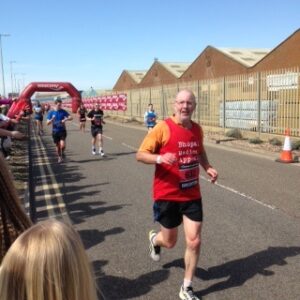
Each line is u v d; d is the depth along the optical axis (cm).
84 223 804
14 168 1434
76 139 2638
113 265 598
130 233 739
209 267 584
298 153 1677
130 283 542
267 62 3394
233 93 2497
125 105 4991
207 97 2833
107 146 2173
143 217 838
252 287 525
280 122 2103
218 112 2691
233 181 1174
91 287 171
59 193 1064
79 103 2466
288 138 1536
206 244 671
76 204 950
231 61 3978
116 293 516
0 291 167
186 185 495
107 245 680
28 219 278
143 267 591
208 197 987
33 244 167
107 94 6009
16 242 172
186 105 490
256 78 2267
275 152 1762
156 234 572
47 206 936
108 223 801
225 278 551
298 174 1277
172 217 507
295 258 612
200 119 2945
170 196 495
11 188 275
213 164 1494
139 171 1381
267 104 2186
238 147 1988
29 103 1617
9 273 167
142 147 493
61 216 855
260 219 802
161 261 609
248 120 2362
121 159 1680
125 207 917
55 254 166
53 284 164
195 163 499
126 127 3762
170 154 474
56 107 1617
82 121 3288
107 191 1080
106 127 3759
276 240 686
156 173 506
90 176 1303
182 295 496
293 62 3106
